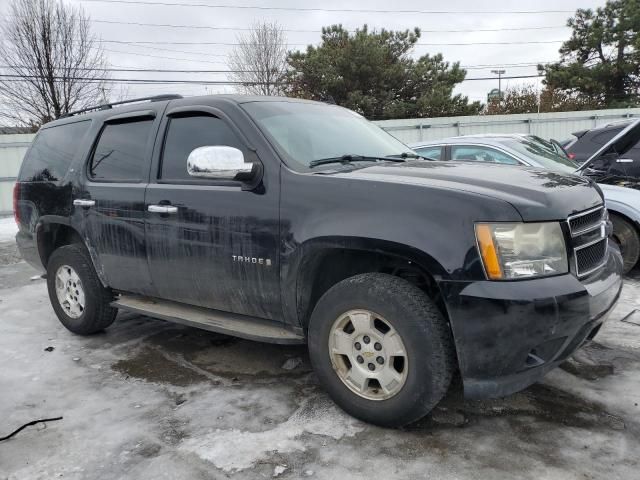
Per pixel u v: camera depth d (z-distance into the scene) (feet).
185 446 9.03
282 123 11.18
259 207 10.07
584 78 106.42
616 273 9.97
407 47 97.96
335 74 91.86
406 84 96.17
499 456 8.43
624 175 20.80
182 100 12.25
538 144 24.54
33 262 16.11
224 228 10.55
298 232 9.52
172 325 15.72
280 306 10.19
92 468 8.50
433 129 60.03
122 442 9.23
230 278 10.69
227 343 14.01
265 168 10.16
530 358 8.33
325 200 9.34
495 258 8.02
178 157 11.82
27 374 12.40
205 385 11.48
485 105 112.16
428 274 8.96
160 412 10.30
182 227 11.24
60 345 14.30
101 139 13.82
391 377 8.96
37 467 8.58
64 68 69.36
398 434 9.17
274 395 10.85
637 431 9.01
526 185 9.01
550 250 8.30
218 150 9.84
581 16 111.24
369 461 8.42
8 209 47.42
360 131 12.92
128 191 12.37
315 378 11.61
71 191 13.98
